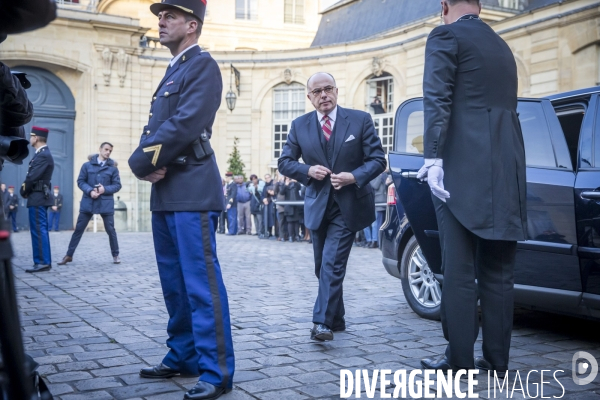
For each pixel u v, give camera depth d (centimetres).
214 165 319
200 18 322
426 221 470
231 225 1973
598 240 393
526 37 1925
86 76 2492
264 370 353
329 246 425
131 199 2383
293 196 1566
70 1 2947
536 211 430
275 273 831
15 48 2369
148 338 431
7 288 147
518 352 399
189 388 318
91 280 741
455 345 338
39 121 2456
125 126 2555
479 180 328
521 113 468
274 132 2727
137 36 2567
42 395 191
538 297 429
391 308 560
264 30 3409
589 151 419
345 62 2528
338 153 432
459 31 334
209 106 306
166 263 332
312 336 414
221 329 308
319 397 305
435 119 324
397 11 2673
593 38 1736
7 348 147
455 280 338
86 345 411
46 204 842
